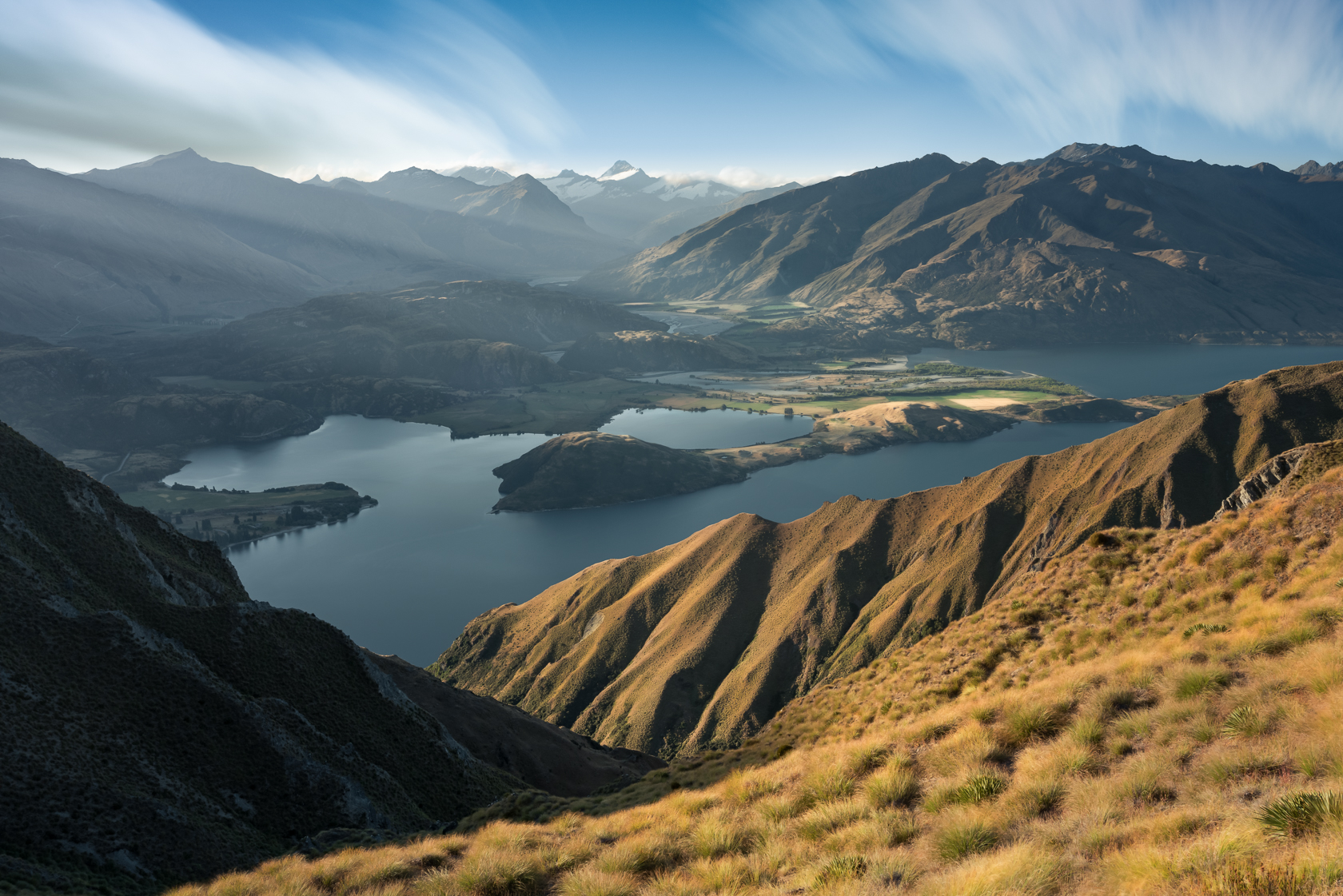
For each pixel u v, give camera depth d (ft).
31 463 309.01
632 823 81.66
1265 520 116.88
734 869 56.34
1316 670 55.11
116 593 278.26
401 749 284.20
